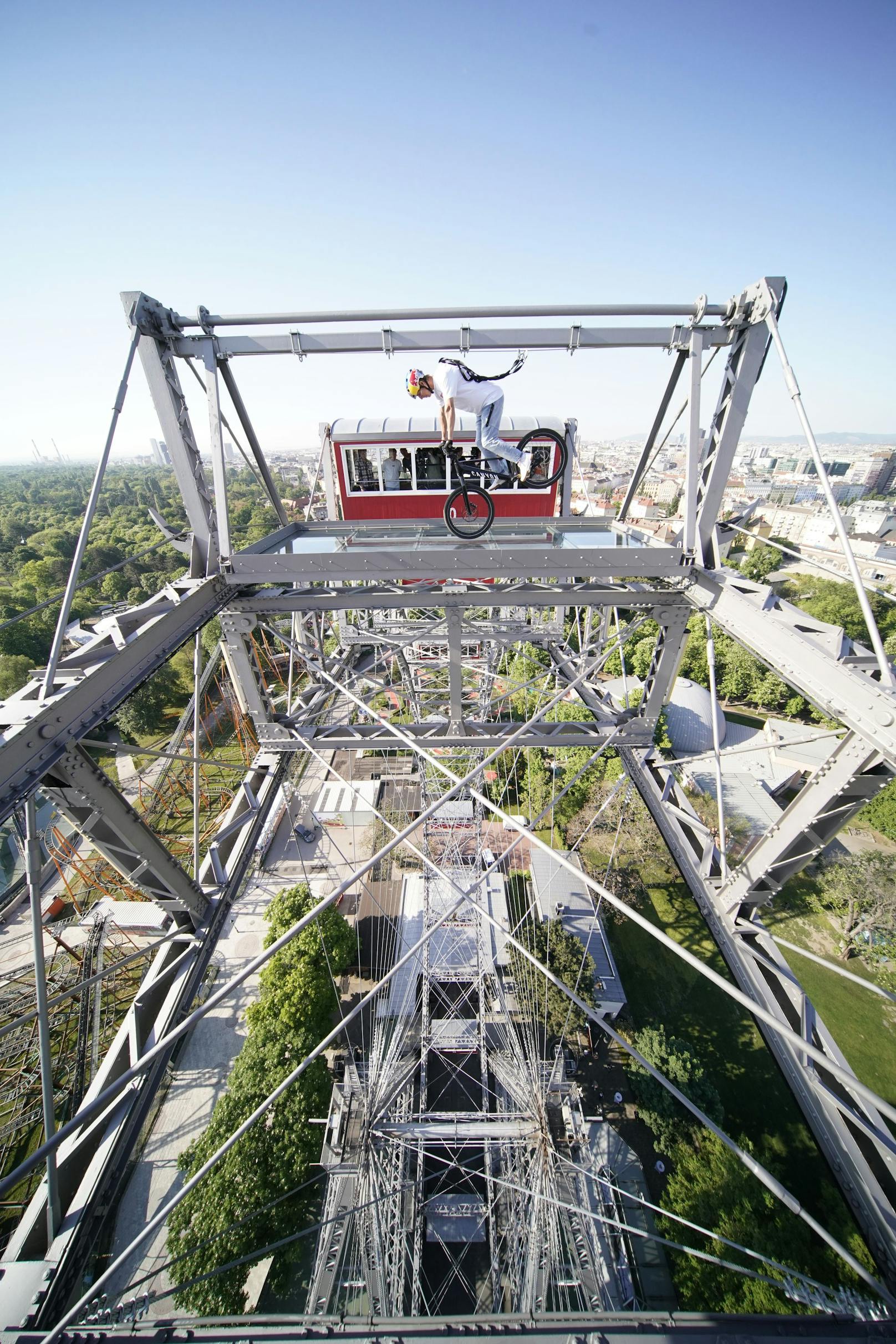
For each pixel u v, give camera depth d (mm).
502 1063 14938
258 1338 3807
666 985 20750
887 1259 5121
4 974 18828
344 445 12820
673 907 23375
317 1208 13984
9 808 4340
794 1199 4090
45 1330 4562
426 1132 12484
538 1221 11562
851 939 22781
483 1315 3930
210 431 6945
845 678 5027
